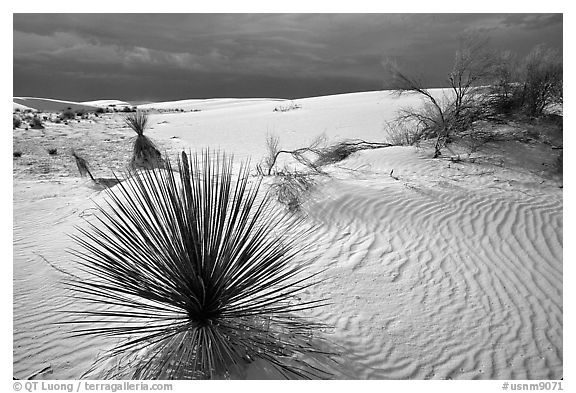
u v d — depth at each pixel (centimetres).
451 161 1036
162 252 388
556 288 542
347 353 420
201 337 381
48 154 1808
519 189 858
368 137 2041
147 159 1240
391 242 666
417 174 966
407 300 518
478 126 1236
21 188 1227
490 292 536
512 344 443
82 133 2434
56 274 622
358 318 479
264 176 1040
